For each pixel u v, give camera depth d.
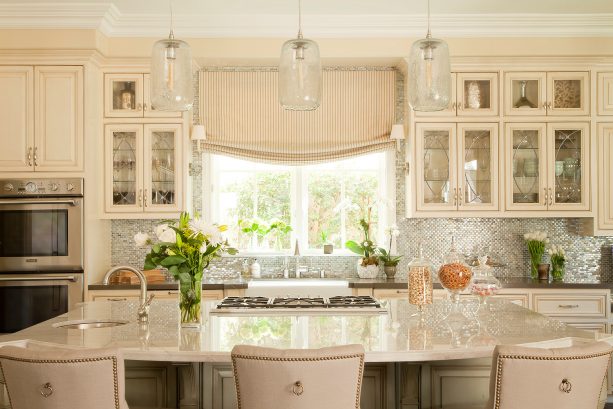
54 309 5.32
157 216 5.71
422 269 3.37
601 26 5.64
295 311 3.66
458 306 3.81
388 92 6.20
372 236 6.36
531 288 5.48
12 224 5.33
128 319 3.49
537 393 2.38
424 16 5.56
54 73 5.38
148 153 5.70
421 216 5.76
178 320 3.33
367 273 5.98
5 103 5.37
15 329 5.29
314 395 2.32
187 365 2.99
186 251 3.13
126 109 5.70
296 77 3.07
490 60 5.69
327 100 6.20
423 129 5.76
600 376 2.44
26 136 5.38
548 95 5.74
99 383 2.35
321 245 6.36
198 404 3.03
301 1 5.20
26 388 2.36
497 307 3.85
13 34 5.30
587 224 5.91
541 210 5.75
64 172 5.38
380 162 6.36
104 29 5.48
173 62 3.15
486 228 6.16
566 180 5.78
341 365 2.32
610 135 5.78
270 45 5.71
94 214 5.54
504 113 5.74
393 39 5.72
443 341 2.76
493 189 5.74
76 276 5.32
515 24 5.62
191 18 5.56
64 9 5.22
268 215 6.38
